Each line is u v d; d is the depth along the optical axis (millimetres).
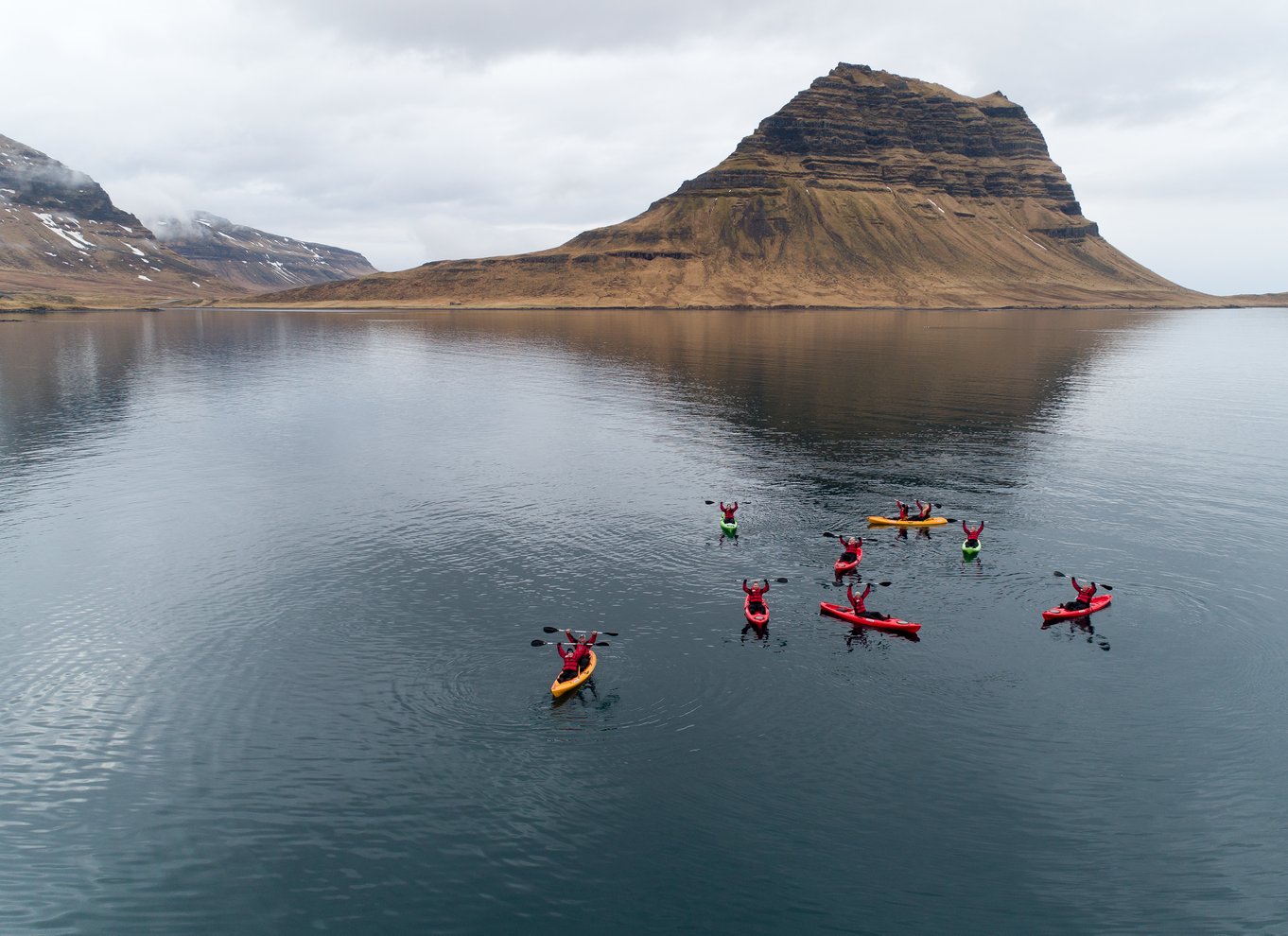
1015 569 47531
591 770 29844
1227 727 32469
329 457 74750
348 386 120875
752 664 36906
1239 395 110812
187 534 53688
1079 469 69125
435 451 77000
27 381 123062
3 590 45156
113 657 37938
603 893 24453
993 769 29938
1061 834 26844
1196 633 40000
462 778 29453
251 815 27734
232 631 40281
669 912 23781
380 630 40156
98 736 32125
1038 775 29609
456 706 33719
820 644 38750
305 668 36750
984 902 24188
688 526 55000
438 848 26234
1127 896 24438
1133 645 38875
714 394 110062
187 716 33344
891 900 24234
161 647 38812
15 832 27000
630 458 73812
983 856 25922
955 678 35906
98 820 27578
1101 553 50000
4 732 32375
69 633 40156
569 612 42062
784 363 147250
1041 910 23906
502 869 25391
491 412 97562
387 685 35344
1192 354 175875
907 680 35750
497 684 35281
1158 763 30312
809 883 24812
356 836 26766
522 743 31312
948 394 109250
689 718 32875
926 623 40938
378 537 53000
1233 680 35875
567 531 53938
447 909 23938
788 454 74812
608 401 105250
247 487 64688
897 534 53031
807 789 28812
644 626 40469
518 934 23062
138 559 49438
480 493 62938
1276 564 48281
